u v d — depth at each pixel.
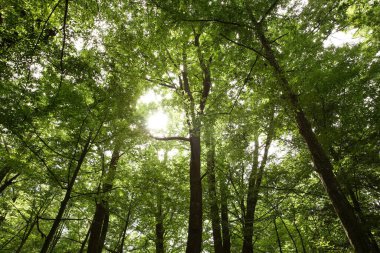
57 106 8.47
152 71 11.34
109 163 12.00
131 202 13.47
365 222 9.68
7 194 17.80
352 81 10.51
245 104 9.66
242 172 13.93
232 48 8.11
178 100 11.23
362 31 9.22
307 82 9.52
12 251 19.95
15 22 7.79
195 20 7.04
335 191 7.51
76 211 18.42
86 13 8.40
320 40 8.23
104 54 9.56
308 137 8.15
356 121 10.62
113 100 8.80
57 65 8.25
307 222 14.68
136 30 9.17
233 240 16.14
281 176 12.33
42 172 9.86
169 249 18.56
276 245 18.95
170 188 13.78
